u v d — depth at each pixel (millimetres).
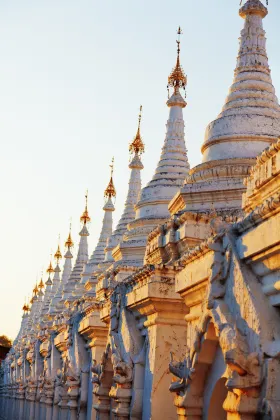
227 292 11133
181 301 16719
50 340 41750
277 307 10086
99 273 36906
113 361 19547
